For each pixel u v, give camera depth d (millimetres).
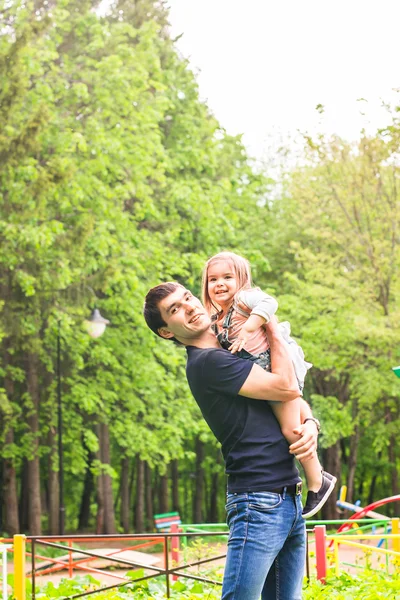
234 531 4156
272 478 4133
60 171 22141
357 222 27812
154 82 25719
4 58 22734
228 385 4137
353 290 27609
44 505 34875
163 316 4316
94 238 23984
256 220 35312
